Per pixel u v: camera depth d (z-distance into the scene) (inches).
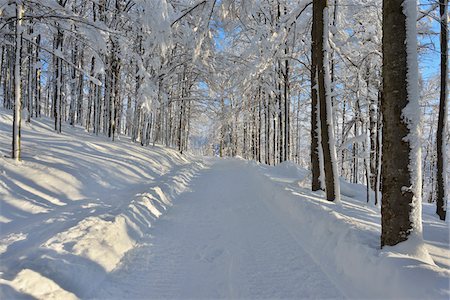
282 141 754.2
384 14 159.0
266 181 422.0
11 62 823.7
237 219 269.6
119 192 354.3
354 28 521.0
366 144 467.5
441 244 204.1
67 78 964.0
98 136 759.7
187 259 183.9
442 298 106.9
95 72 421.7
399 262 130.3
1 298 112.3
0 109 728.3
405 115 151.0
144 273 164.4
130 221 227.8
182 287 150.5
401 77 151.8
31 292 120.0
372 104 480.7
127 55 624.1
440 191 409.1
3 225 215.5
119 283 151.3
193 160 992.2
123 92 899.4
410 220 148.5
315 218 222.5
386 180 155.9
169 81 887.7
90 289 139.4
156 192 327.0
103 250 172.4
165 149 863.1
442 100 410.9
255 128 1165.7
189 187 443.2
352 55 458.0
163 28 392.5
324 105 306.5
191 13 382.0
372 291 134.2
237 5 346.0
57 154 398.0
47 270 136.1
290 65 696.4
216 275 163.0
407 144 150.5
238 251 195.5
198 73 845.8
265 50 396.8
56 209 260.5
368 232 180.1
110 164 441.7
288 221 255.3
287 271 165.8
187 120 1266.0
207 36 383.2
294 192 311.4
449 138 677.9
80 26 378.6
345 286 147.5
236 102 666.2
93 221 205.2
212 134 1464.1
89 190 333.4
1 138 436.8
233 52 832.9
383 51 159.8
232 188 434.6
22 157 347.9
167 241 214.4
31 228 204.5
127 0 646.5
